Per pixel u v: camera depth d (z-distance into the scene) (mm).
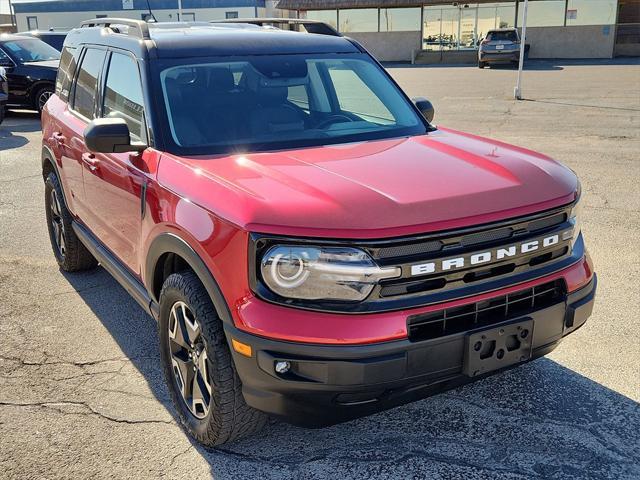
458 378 2711
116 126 3311
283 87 3844
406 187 2750
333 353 2471
